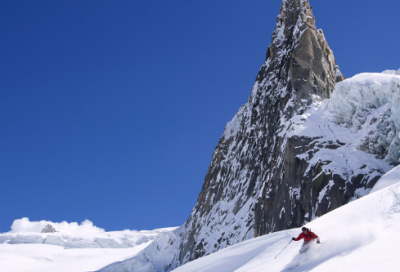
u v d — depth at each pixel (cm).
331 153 4041
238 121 8125
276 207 4219
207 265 2114
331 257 1294
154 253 8088
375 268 1026
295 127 4581
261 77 7212
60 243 16600
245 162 6391
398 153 3694
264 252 1783
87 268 10762
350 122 4347
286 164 4312
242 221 5347
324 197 3684
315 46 5647
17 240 16562
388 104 3866
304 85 5303
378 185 2798
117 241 17038
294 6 6894
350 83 4281
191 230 7131
